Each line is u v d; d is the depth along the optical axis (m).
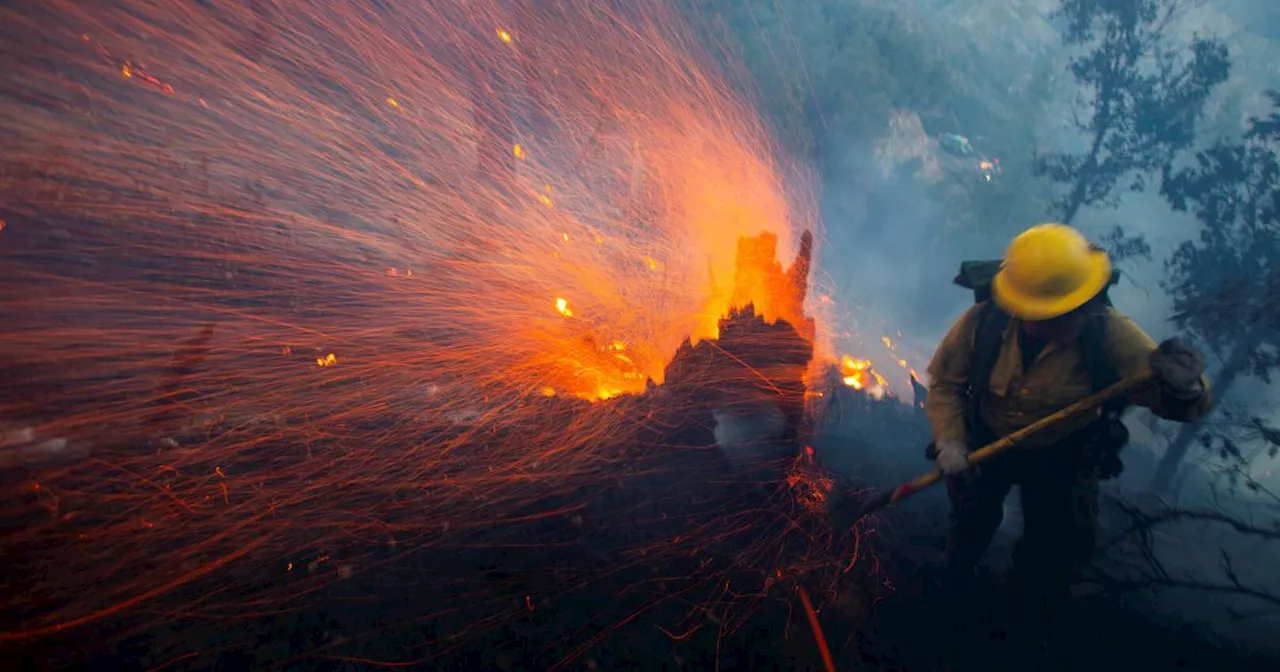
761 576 4.12
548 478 4.52
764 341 4.71
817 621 3.93
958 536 4.19
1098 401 3.32
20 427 4.13
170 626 3.36
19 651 3.14
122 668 3.16
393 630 3.51
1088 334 3.40
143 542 3.72
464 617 3.63
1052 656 3.92
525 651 3.52
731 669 3.61
